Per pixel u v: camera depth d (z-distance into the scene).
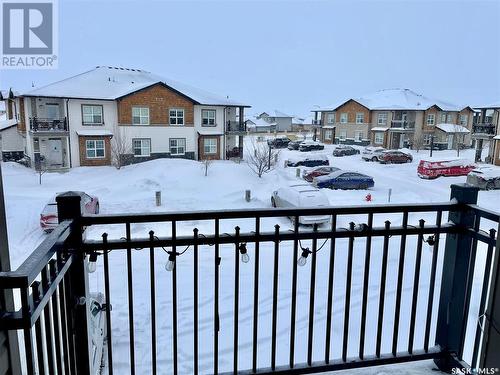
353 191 18.11
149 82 27.16
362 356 2.28
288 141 44.00
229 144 29.02
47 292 1.31
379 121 40.22
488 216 2.03
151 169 20.09
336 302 6.21
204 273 7.54
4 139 25.92
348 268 2.23
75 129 23.55
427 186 19.89
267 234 2.01
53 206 10.87
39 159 22.00
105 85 26.41
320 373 2.21
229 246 9.27
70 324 1.76
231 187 17.17
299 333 5.28
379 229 2.14
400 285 2.28
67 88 24.67
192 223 11.39
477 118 30.08
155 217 1.84
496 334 1.55
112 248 1.84
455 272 2.24
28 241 9.86
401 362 2.30
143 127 25.05
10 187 16.97
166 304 6.19
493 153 27.48
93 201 12.60
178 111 26.02
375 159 29.92
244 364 4.62
